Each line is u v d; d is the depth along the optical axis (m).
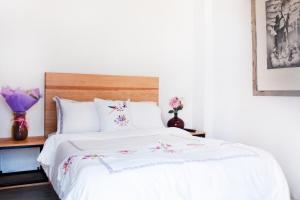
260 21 3.18
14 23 3.19
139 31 3.87
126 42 3.79
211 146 2.35
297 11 2.77
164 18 4.03
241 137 3.55
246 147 2.35
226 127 3.79
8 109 3.19
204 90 4.03
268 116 3.18
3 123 3.18
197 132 3.87
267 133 3.19
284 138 2.99
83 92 3.46
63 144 2.56
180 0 4.14
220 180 1.86
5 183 2.88
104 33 3.65
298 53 2.77
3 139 3.04
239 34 3.56
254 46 3.26
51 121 3.30
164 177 1.72
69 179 1.83
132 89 3.75
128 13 3.79
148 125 3.38
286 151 2.97
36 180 2.98
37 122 3.33
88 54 3.56
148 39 3.93
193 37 4.21
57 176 2.19
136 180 1.65
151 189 1.65
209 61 4.02
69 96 3.38
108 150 2.18
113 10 3.70
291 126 2.91
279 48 2.97
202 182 1.80
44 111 3.30
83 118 3.09
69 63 3.46
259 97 3.29
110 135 2.89
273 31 3.03
